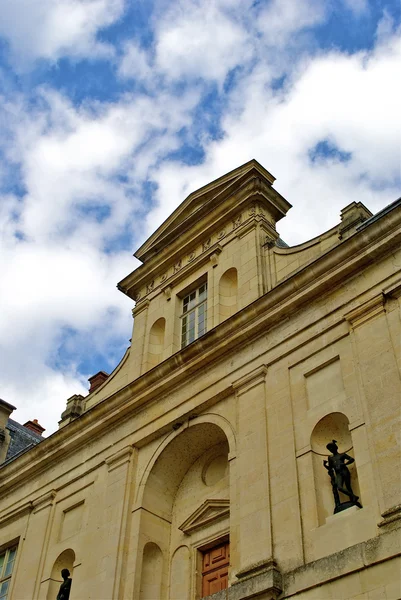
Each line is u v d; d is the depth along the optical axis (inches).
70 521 708.0
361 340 529.7
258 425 567.8
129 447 680.4
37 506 756.0
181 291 774.5
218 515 600.1
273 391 576.7
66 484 737.0
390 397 484.7
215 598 492.1
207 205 784.3
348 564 435.5
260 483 534.0
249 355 618.2
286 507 506.3
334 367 546.6
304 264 644.7
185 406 649.0
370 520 451.8
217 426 614.2
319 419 527.8
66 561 690.2
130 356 784.3
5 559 764.0
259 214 730.2
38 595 676.7
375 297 537.6
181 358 666.8
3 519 788.0
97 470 708.0
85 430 743.7
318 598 442.0
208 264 751.7
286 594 460.8
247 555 505.4
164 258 815.7
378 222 553.9
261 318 615.5
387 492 448.8
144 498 639.8
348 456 494.3
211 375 644.1
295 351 581.9
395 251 548.1
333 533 467.2
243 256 709.3
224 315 698.2
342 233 621.9
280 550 489.7
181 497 657.6
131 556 608.4
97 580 611.8
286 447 536.4
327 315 572.4
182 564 610.9
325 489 505.4
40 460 783.1
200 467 658.2
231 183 777.6
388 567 416.8
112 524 637.9
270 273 674.8
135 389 701.9
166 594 604.4
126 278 845.2
